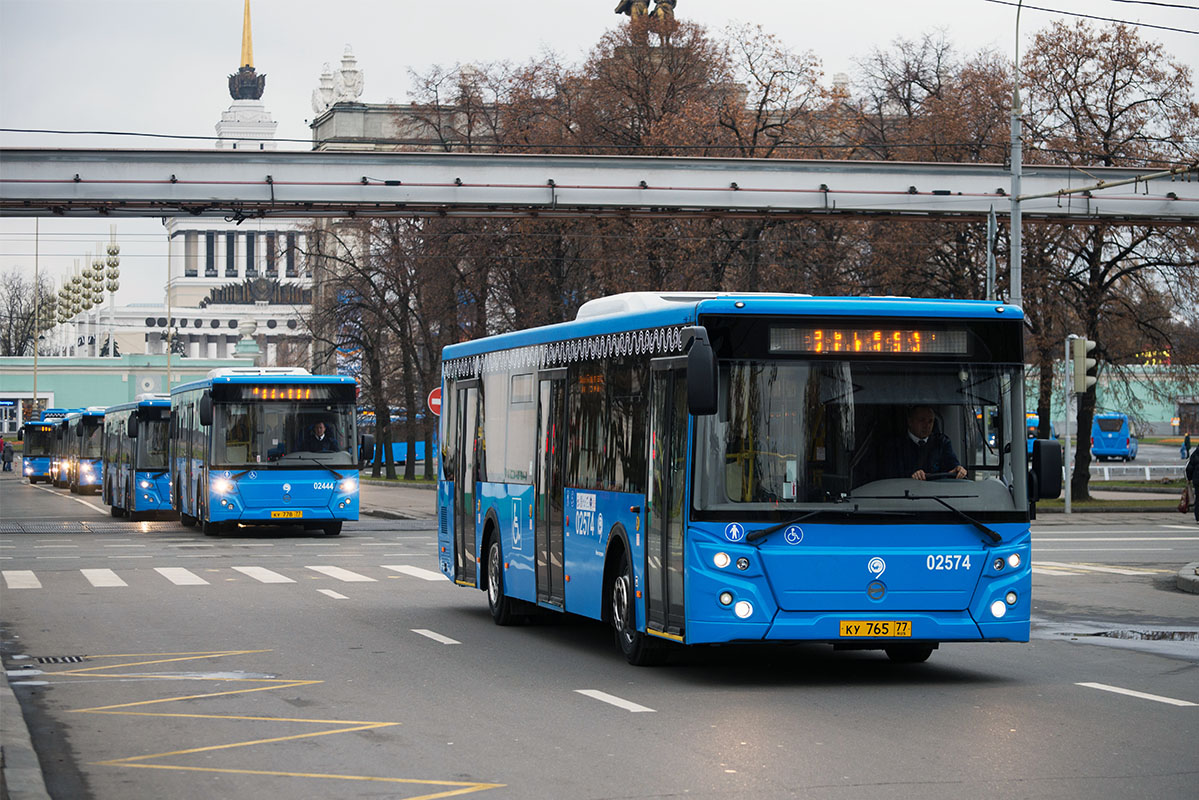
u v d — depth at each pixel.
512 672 13.20
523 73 57.91
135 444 43.22
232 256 188.38
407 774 8.80
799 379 12.08
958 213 41.62
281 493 33.91
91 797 8.32
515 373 16.95
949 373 12.27
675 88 54.31
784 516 11.91
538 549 15.95
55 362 129.38
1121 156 47.00
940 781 8.44
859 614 11.92
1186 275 47.47
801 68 52.72
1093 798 8.00
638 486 13.27
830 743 9.66
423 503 51.25
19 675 13.05
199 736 10.15
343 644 15.26
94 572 24.62
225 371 34.59
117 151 37.97
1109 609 19.11
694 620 11.94
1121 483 65.44
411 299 64.69
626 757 9.23
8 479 96.12
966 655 14.48
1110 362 48.75
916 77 52.41
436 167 39.56
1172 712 10.91
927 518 12.05
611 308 14.85
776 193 40.91
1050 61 47.72
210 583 22.56
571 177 40.16
